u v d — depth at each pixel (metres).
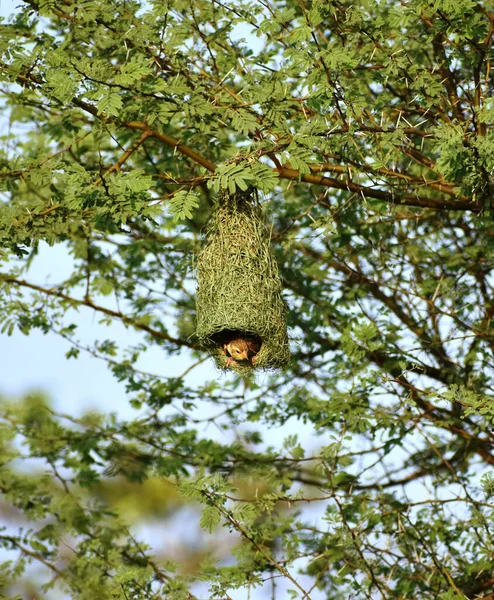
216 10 10.73
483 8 10.05
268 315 10.02
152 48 10.35
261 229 10.21
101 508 12.56
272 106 9.62
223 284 9.95
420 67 10.27
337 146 9.83
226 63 11.06
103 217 9.77
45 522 12.40
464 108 11.18
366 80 11.69
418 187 10.95
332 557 11.09
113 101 8.70
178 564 11.48
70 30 10.47
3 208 9.61
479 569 11.12
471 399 9.66
